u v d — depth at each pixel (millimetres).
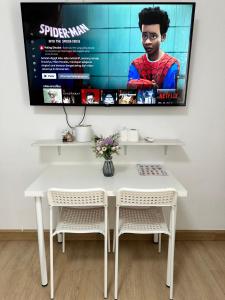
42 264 1767
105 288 1689
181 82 1970
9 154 2221
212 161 2246
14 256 2145
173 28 1851
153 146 2217
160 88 1980
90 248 2258
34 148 2213
